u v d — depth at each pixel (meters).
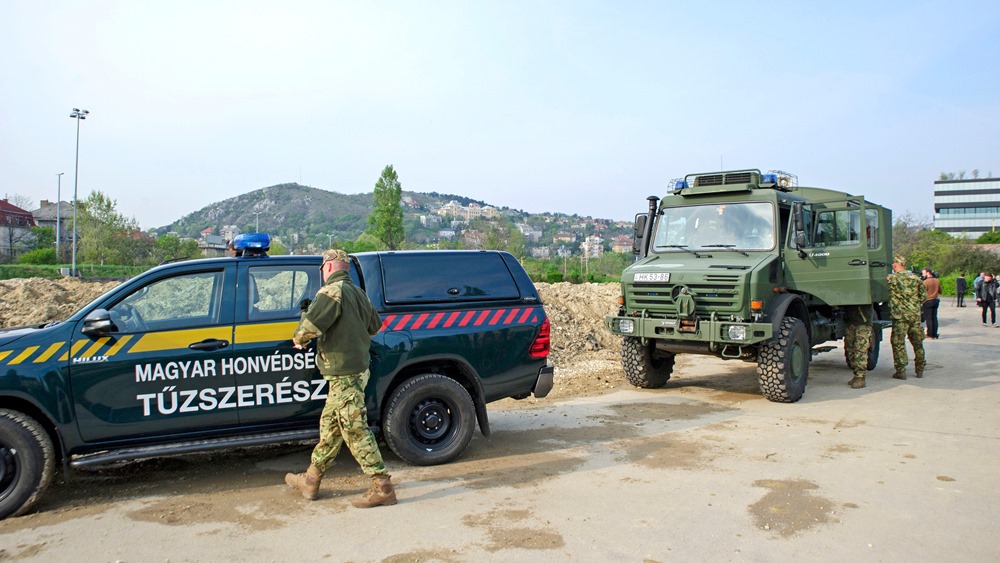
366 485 5.48
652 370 10.09
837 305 9.73
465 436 6.09
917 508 4.92
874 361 11.95
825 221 9.89
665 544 4.26
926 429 7.41
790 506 4.95
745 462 6.11
